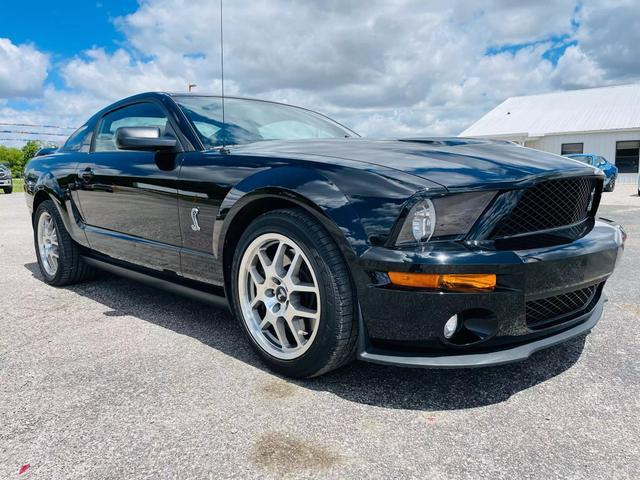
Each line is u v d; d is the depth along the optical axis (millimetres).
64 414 1846
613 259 2113
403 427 1755
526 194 1871
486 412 1861
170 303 3318
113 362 2326
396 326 1792
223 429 1736
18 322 2949
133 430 1733
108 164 3080
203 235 2402
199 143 2574
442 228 1765
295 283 2035
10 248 5785
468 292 1715
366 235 1783
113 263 3273
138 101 3127
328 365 1984
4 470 1515
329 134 3248
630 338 2611
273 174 2070
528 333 1883
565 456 1583
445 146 2297
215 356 2389
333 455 1587
